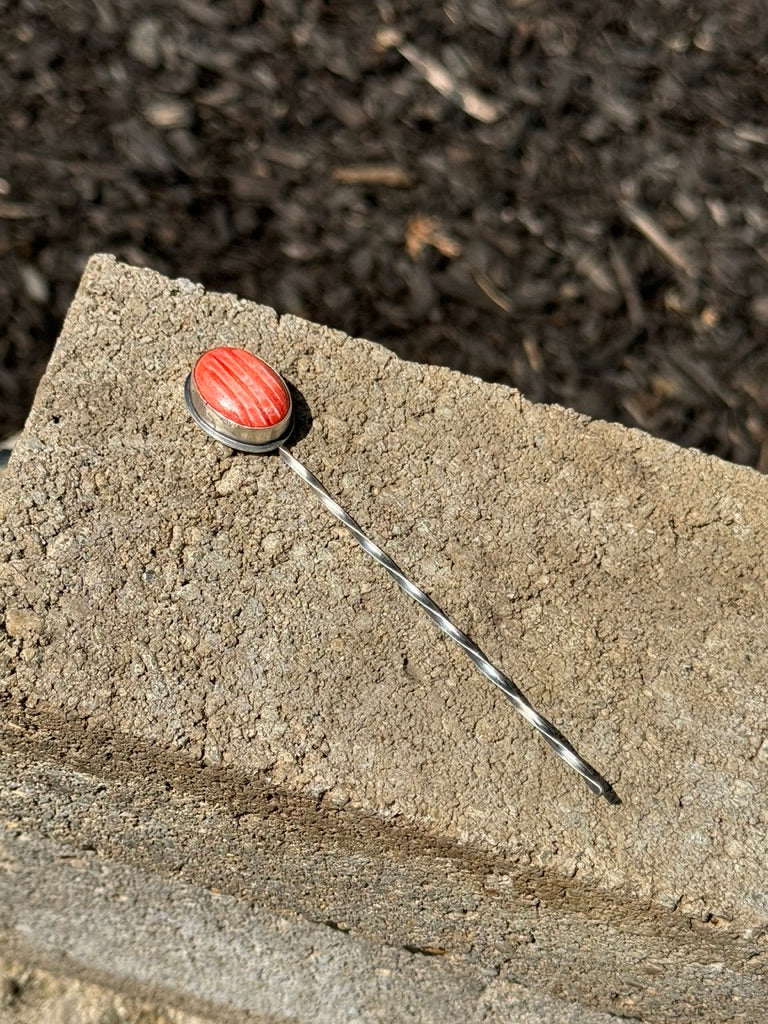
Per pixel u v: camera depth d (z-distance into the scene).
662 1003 0.29
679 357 0.42
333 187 0.44
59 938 0.27
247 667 0.27
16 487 0.28
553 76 0.46
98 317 0.30
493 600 0.29
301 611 0.28
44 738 0.27
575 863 0.27
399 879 0.28
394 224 0.44
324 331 0.31
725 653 0.29
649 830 0.27
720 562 0.30
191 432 0.29
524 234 0.44
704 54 0.47
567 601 0.29
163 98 0.45
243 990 0.27
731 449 0.41
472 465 0.30
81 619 0.27
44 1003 0.26
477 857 0.27
